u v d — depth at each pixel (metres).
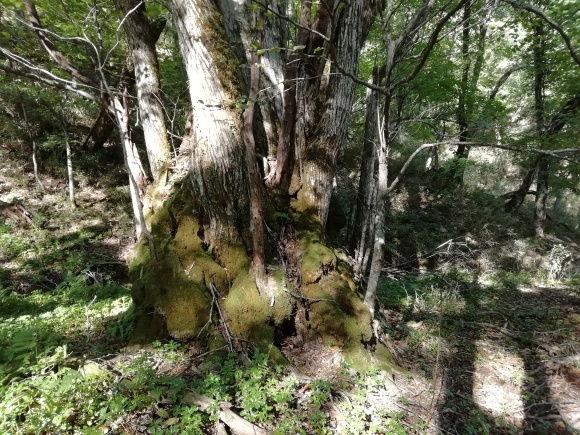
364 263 5.55
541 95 10.26
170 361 3.61
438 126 9.09
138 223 5.05
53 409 2.68
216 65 4.07
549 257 9.95
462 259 9.82
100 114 10.41
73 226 9.21
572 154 7.14
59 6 5.81
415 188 13.11
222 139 4.10
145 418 2.88
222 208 4.19
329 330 3.95
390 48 3.74
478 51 9.25
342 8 4.21
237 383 3.28
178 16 4.07
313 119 4.72
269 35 4.60
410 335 4.96
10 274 7.36
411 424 3.26
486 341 5.13
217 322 3.87
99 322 4.66
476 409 3.62
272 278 4.04
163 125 5.08
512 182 15.93
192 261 4.06
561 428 3.54
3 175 9.78
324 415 3.11
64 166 10.66
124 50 7.98
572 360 4.63
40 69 5.03
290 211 4.57
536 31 8.26
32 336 3.73
